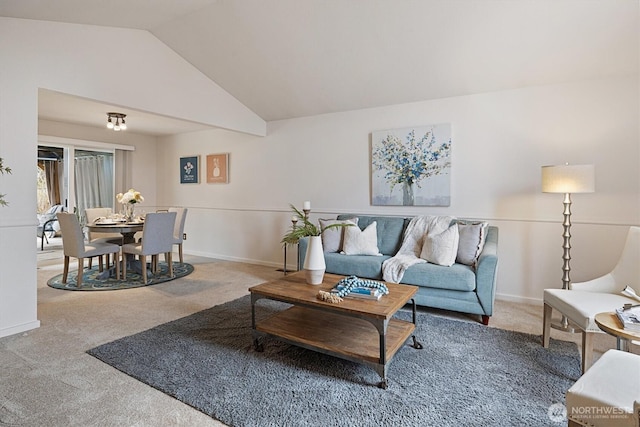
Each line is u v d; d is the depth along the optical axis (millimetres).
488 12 2732
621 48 2844
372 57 3475
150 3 2936
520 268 3586
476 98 3754
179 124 5586
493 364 2234
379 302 2174
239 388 1955
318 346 2154
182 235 5371
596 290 2480
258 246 5484
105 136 6125
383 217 4172
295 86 4227
